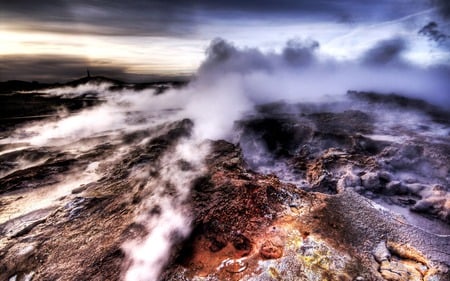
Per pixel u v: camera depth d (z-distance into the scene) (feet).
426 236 21.58
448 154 36.37
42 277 19.36
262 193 27.02
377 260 19.07
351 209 25.14
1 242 23.43
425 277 17.63
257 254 19.84
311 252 19.44
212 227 23.11
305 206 25.71
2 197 32.07
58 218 26.48
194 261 20.02
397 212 28.43
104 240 22.67
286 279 17.28
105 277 18.98
